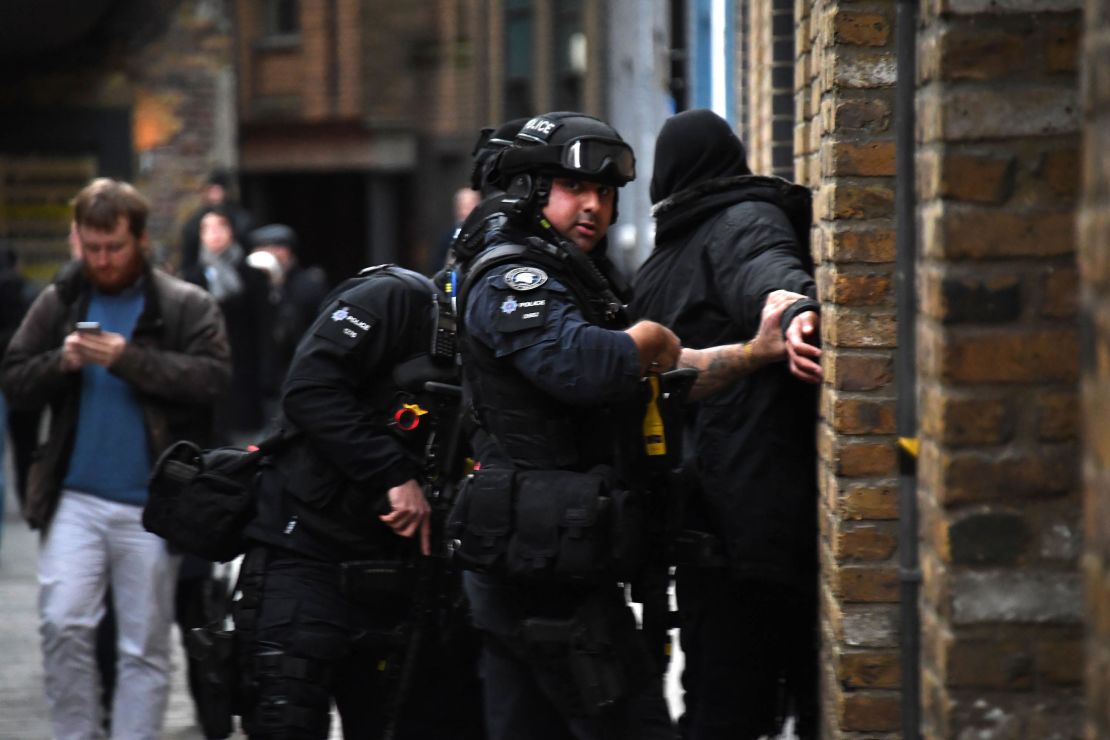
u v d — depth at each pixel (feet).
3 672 78.07
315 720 47.32
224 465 49.42
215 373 61.05
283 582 47.91
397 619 48.52
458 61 308.81
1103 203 21.31
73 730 60.03
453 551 42.34
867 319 43.73
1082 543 32.04
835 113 43.75
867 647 44.16
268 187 349.20
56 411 60.85
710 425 49.08
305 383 47.80
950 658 32.42
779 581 48.83
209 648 47.60
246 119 341.00
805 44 54.75
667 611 43.91
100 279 60.64
